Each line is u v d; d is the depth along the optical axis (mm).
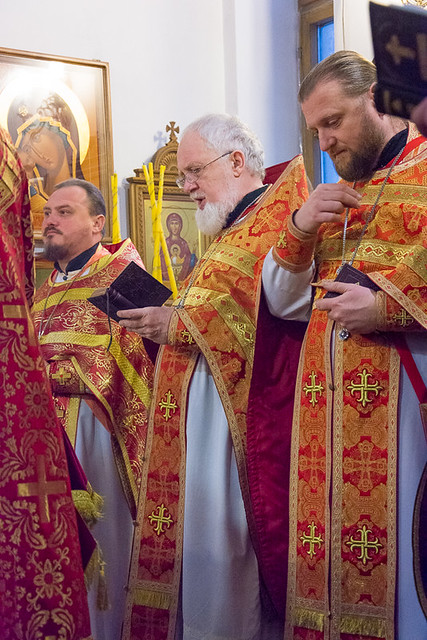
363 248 2514
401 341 2389
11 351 1827
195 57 6242
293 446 2592
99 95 5746
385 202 2512
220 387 2922
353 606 2365
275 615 2861
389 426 2373
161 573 2963
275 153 6406
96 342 3736
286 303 2746
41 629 1766
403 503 2334
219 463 2895
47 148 5523
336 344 2484
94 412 3639
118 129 5898
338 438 2441
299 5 6477
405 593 2307
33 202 5465
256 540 2799
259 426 2816
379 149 2531
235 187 3258
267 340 2816
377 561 2350
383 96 1322
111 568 3484
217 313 2994
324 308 2383
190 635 2816
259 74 6367
